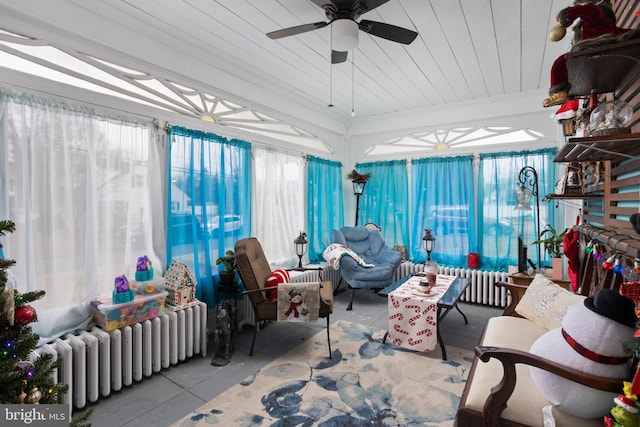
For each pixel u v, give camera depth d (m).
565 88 1.46
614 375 1.19
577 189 2.37
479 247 4.26
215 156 3.12
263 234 3.75
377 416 1.94
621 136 1.11
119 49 2.31
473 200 4.29
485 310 3.91
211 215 3.08
